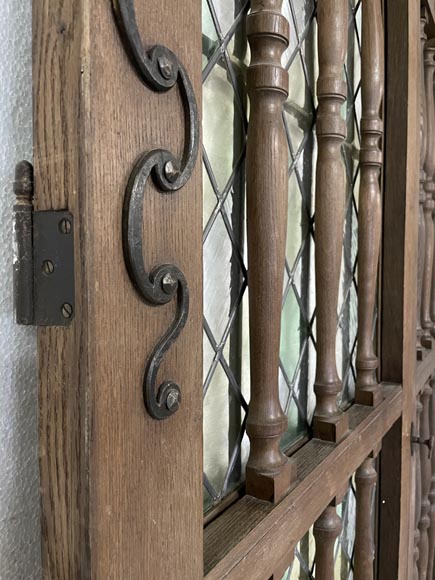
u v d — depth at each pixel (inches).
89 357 9.6
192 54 12.0
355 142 34.5
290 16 24.0
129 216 10.2
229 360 20.3
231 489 20.2
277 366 19.5
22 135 11.4
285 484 19.8
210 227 18.6
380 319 38.2
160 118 11.0
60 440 10.2
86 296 9.5
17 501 11.5
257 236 18.5
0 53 10.9
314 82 27.1
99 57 9.5
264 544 17.6
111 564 10.1
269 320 18.8
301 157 26.1
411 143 37.4
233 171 20.1
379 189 35.8
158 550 11.4
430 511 57.2
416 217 39.5
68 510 10.1
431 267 54.4
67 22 9.4
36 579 11.8
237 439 20.9
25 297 10.2
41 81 9.9
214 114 18.7
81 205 9.5
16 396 11.4
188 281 12.1
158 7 10.9
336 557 33.3
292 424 25.8
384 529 39.3
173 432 11.8
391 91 36.9
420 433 52.8
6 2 10.9
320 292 25.4
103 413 9.9
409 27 36.0
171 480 11.8
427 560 55.8
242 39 20.4
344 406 32.4
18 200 10.1
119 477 10.3
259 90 18.1
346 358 34.1
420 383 45.2
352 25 33.2
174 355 11.7
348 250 34.1
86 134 9.4
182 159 11.7
